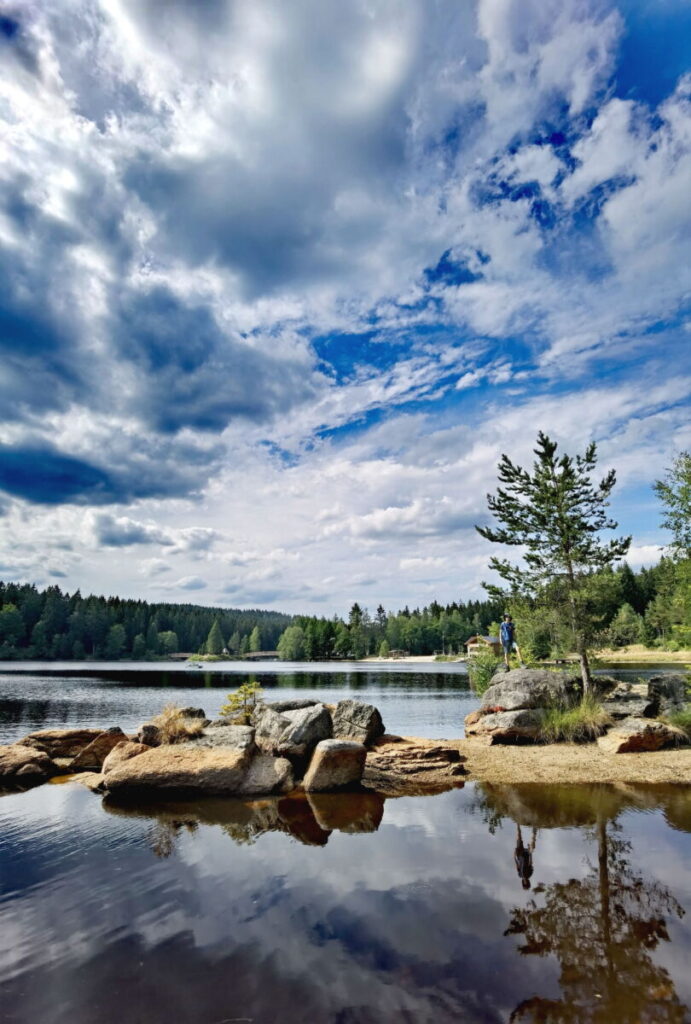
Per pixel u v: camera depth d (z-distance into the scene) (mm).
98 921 5246
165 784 10570
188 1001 3959
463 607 165375
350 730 14672
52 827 8531
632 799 10023
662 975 4289
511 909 5488
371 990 4090
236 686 47438
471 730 17688
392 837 7902
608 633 19453
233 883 6188
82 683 49531
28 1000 3967
